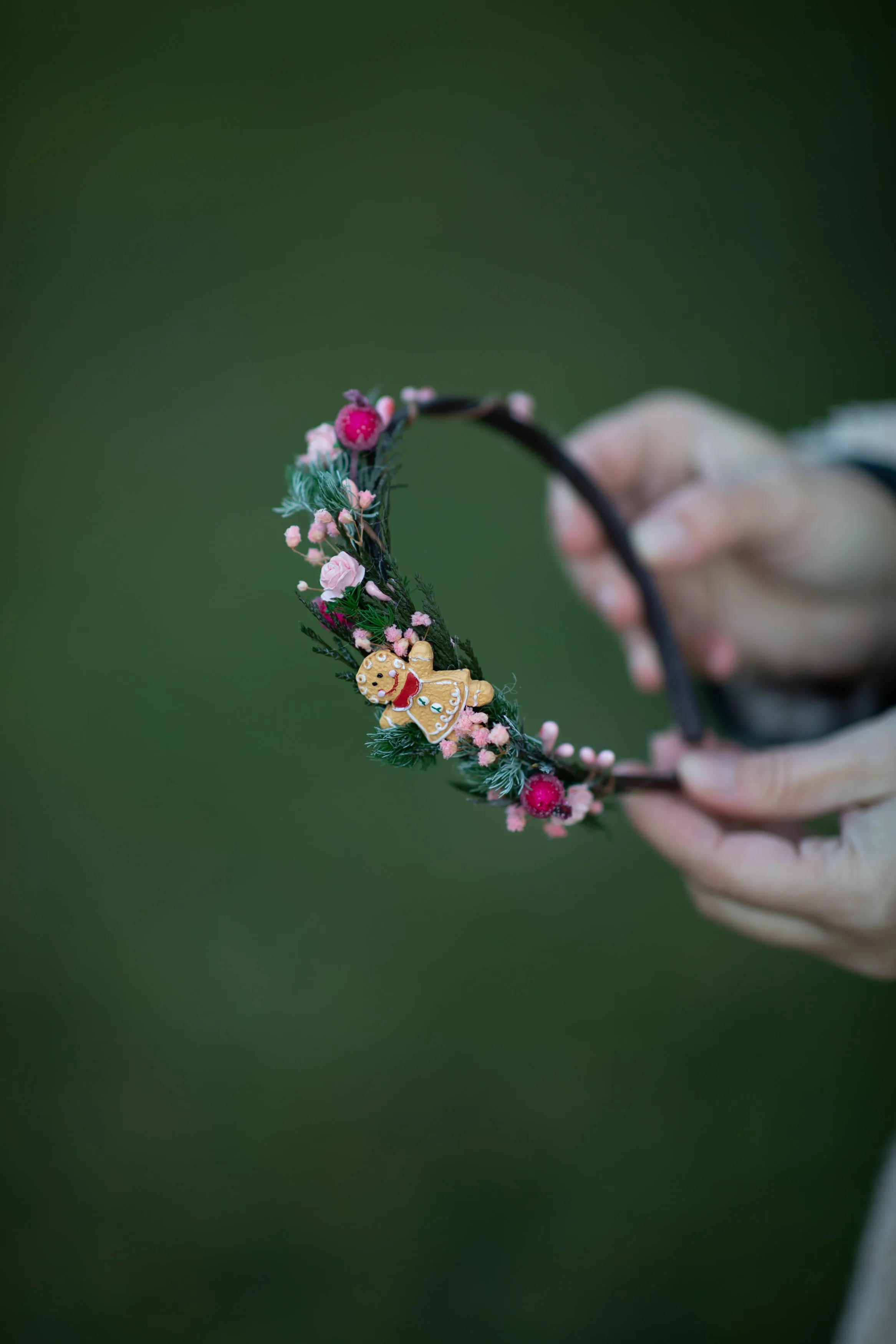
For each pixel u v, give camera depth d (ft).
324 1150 3.56
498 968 3.99
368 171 6.48
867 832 1.98
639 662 2.80
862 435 2.73
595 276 6.10
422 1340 3.18
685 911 4.13
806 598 2.60
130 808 4.41
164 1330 3.19
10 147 6.51
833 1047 3.76
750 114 6.70
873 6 7.06
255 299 6.05
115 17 6.88
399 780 4.46
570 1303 3.23
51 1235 3.38
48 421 5.59
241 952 4.03
